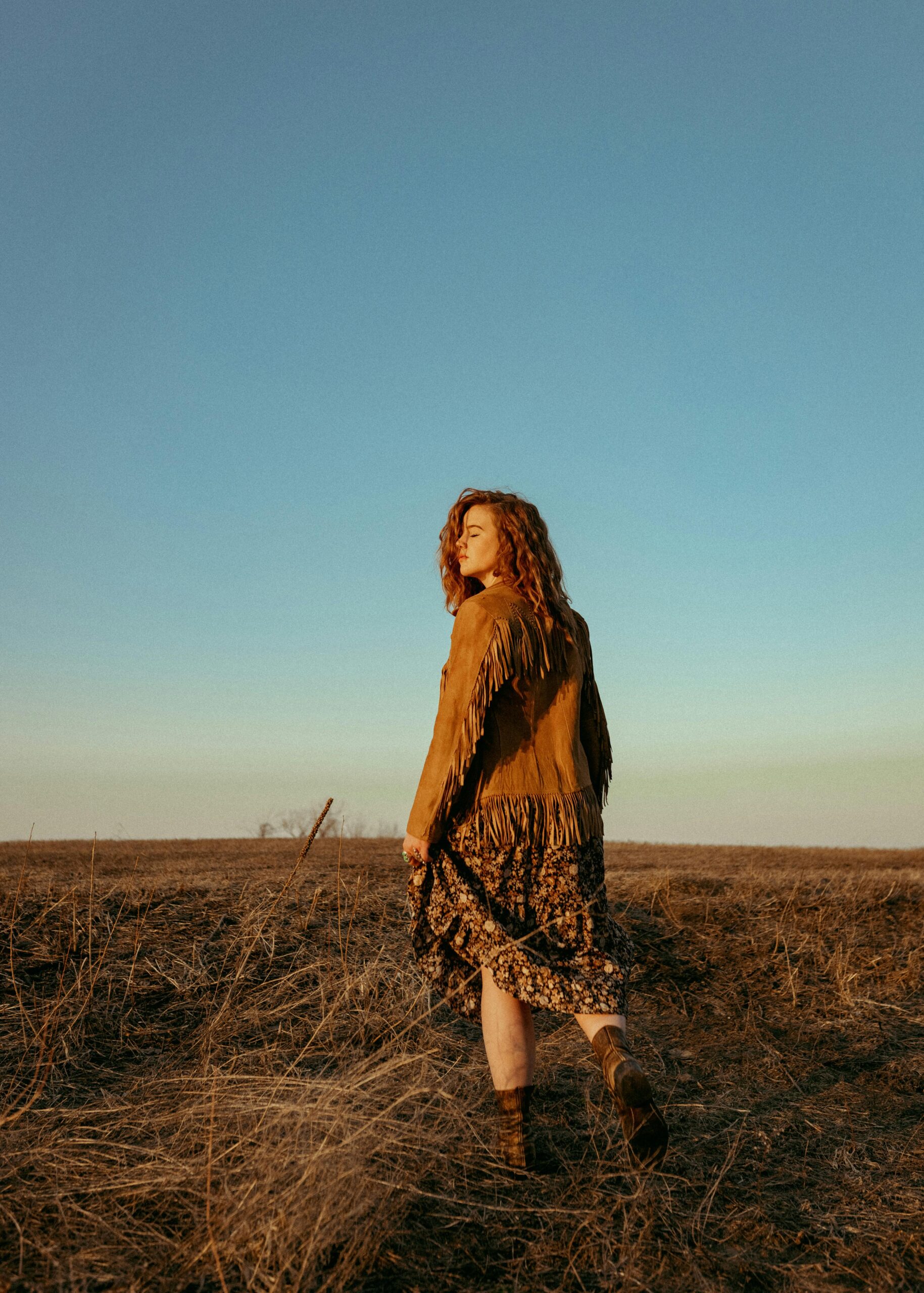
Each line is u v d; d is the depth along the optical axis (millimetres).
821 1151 2662
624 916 4879
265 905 4438
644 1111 2146
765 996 4098
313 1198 2004
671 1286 1928
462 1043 3355
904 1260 2062
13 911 4109
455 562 2775
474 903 2398
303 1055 3090
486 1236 2096
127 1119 2604
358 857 8164
